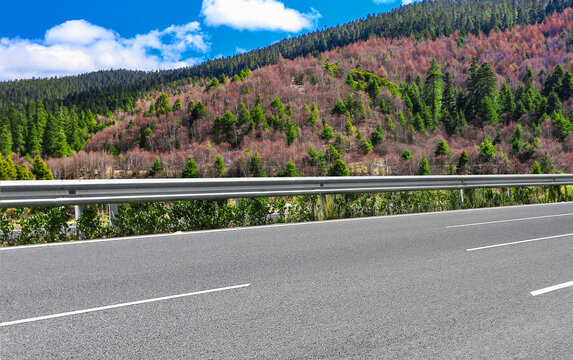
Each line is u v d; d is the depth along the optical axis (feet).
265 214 32.71
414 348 10.68
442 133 522.88
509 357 10.30
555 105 481.46
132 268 18.24
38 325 11.92
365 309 13.38
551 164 361.30
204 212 30.09
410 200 41.78
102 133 579.48
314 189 35.96
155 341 10.93
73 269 18.02
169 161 453.17
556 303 14.15
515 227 30.83
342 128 515.91
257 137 496.64
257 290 15.25
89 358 9.97
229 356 10.14
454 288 15.69
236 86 647.97
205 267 18.49
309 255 21.04
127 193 26.99
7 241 23.89
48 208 26.09
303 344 10.82
